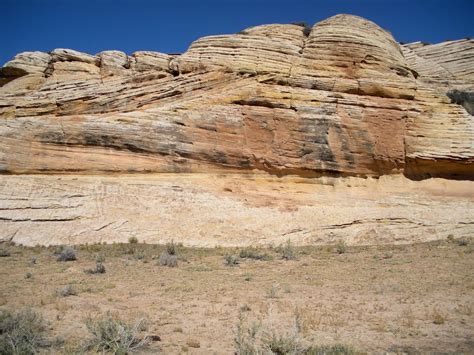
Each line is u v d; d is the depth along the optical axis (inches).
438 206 994.7
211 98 1009.5
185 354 293.6
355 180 1030.4
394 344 314.7
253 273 614.9
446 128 1069.8
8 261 669.9
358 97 1065.5
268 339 309.4
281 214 917.8
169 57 1131.3
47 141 904.9
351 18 1153.4
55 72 1125.1
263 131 1007.0
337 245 847.7
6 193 837.8
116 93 1011.9
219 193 933.2
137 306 424.8
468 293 481.1
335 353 282.7
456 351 299.6
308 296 473.4
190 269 638.5
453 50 1467.8
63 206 843.4
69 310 403.2
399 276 582.6
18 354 277.4
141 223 851.4
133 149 928.3
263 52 1080.8
